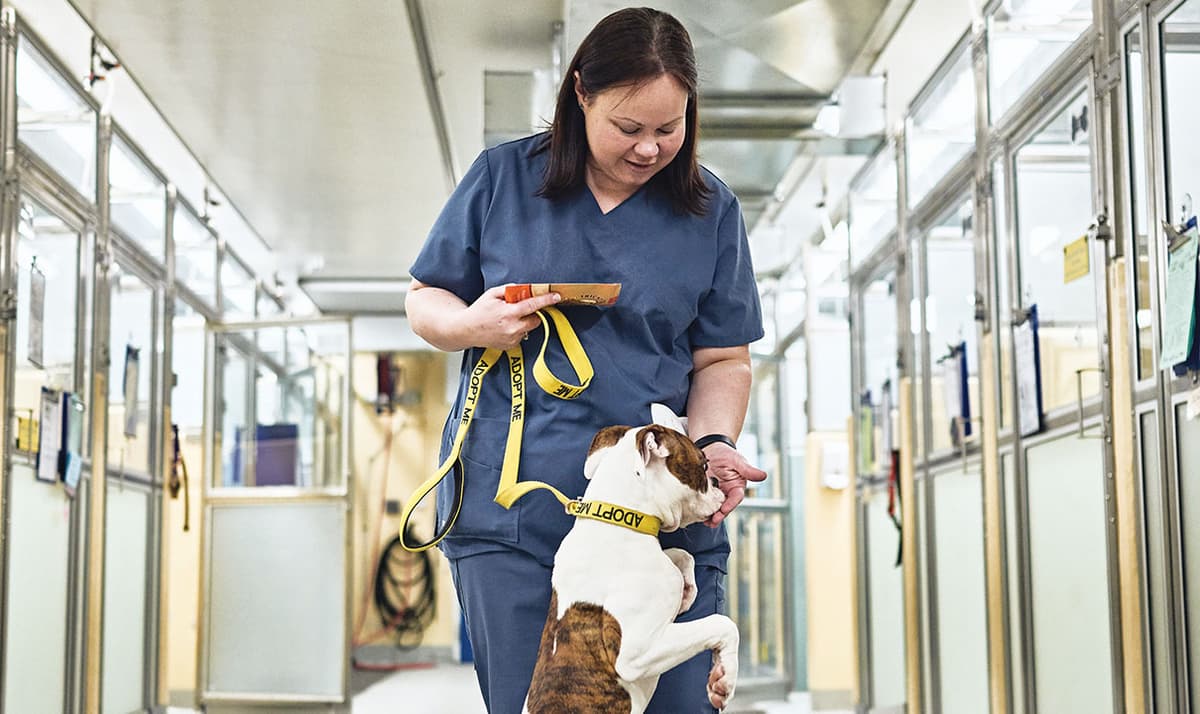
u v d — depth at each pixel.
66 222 5.35
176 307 7.21
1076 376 4.08
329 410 7.48
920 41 5.73
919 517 5.92
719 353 1.88
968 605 5.27
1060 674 4.28
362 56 5.64
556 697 1.55
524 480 1.72
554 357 1.74
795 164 7.10
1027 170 4.53
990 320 4.89
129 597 6.33
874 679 6.73
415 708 7.71
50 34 5.48
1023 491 4.58
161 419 6.86
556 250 1.76
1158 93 3.51
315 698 7.31
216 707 7.45
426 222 8.30
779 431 8.25
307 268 9.49
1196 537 3.29
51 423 5.06
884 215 6.41
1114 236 3.75
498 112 6.05
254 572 7.46
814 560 7.64
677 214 1.80
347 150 6.89
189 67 5.77
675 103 1.63
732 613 7.68
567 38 5.09
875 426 6.68
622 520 1.60
